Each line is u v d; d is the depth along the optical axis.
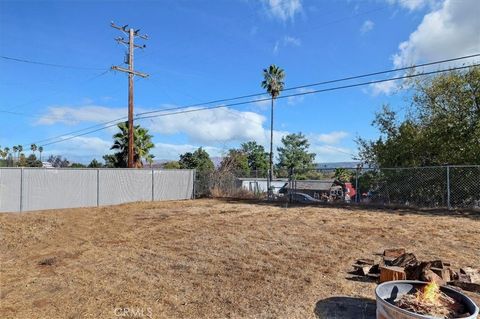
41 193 17.03
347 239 8.47
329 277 5.68
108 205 18.78
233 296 4.98
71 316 4.46
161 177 21.69
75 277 6.08
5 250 8.50
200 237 9.11
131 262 6.93
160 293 5.18
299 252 7.31
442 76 15.86
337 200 17.44
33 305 4.88
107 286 5.55
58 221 12.77
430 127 16.03
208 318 4.32
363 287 5.21
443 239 8.23
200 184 23.48
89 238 9.68
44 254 7.97
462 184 13.85
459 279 5.20
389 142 17.33
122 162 27.53
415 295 3.98
